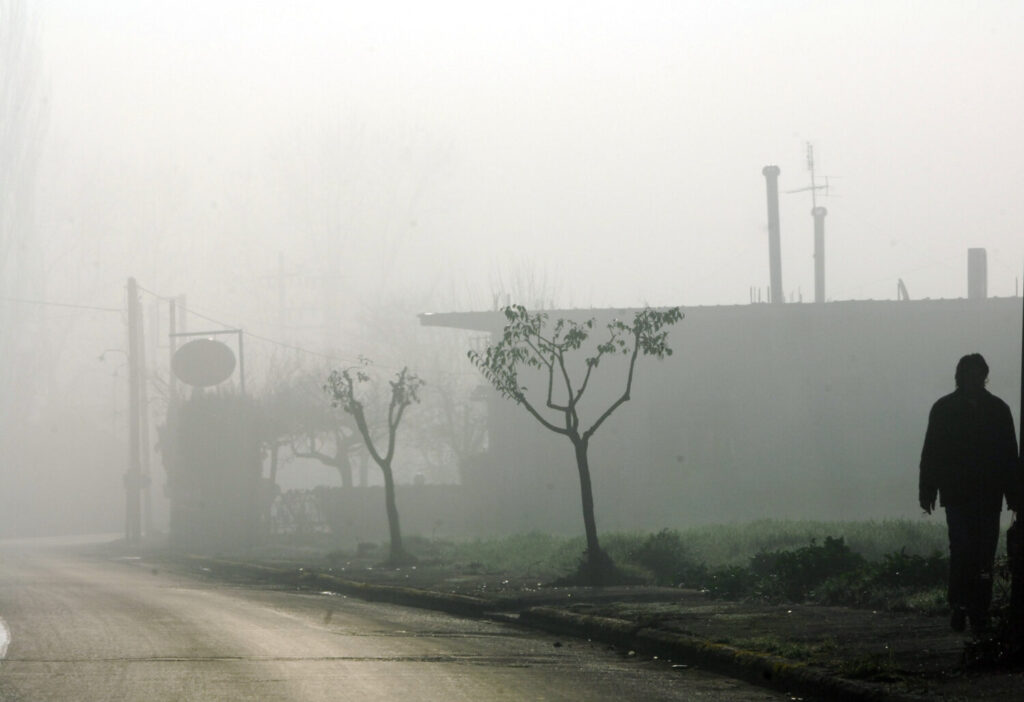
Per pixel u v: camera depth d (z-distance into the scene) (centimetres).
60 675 2427
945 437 2627
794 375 9688
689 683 2409
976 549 2608
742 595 3750
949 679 2105
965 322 9606
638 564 5006
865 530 5756
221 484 10288
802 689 2242
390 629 3403
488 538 8462
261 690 2239
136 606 4116
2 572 6744
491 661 2698
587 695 2234
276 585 5591
